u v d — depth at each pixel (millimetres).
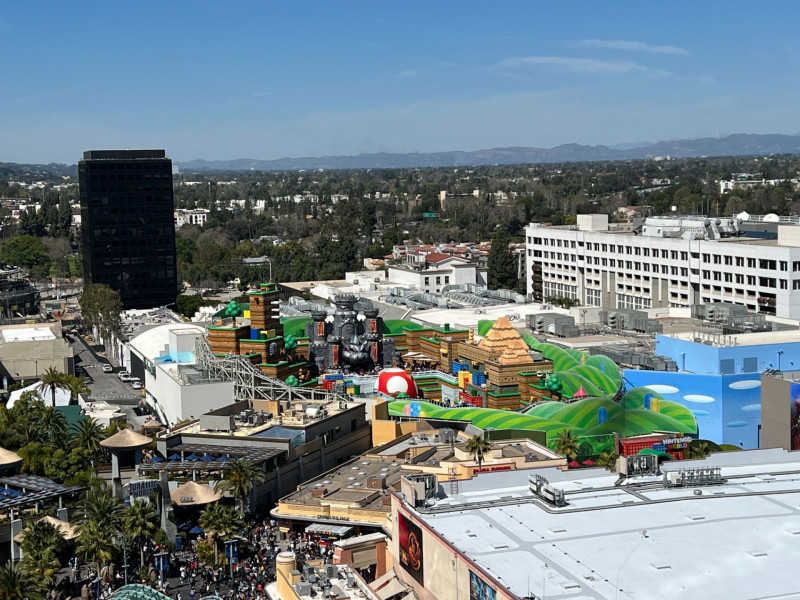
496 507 125562
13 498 188000
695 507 124125
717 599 98812
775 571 105000
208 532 171625
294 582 125250
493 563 107938
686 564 106750
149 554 171750
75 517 174750
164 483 179250
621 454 198500
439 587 115938
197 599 155625
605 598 99125
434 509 124750
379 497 174875
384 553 143750
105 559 164125
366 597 120562
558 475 138125
